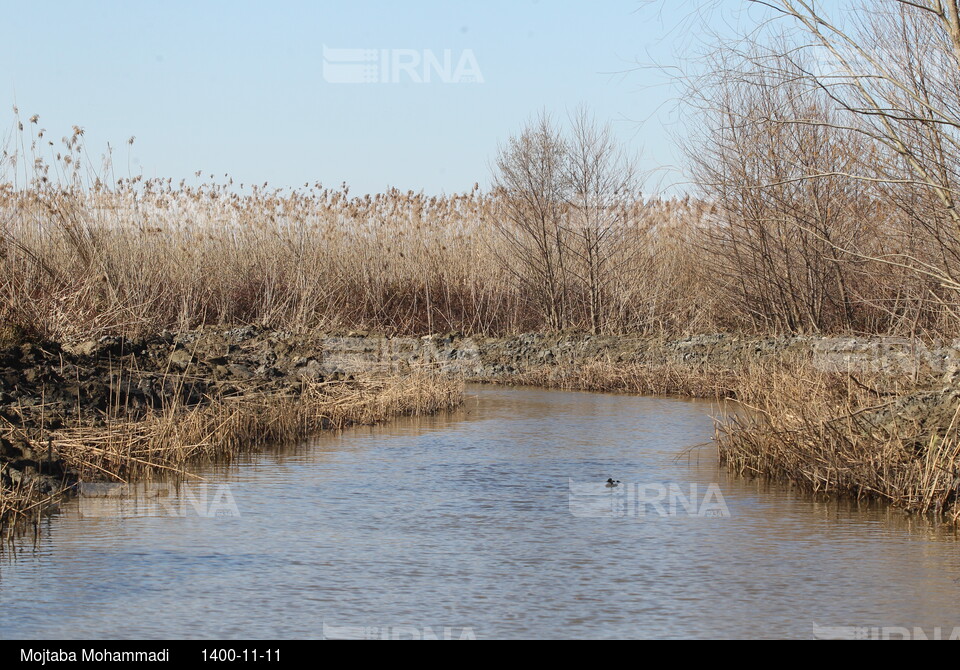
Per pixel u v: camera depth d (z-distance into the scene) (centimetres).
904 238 2544
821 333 3681
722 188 3616
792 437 1731
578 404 2955
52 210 2972
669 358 3616
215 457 1898
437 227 4581
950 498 1480
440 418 2597
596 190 4522
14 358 2094
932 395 1733
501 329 4472
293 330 3731
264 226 4125
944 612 1038
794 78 1535
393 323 4241
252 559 1213
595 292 4450
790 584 1130
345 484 1675
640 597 1086
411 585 1122
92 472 1647
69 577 1130
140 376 2238
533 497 1590
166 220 3756
